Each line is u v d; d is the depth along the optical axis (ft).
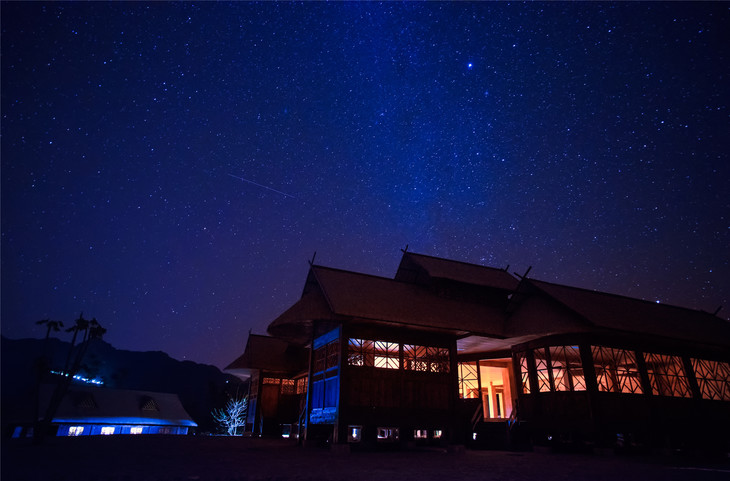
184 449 57.82
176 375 404.77
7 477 31.53
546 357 72.90
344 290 70.03
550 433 70.49
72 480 30.40
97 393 157.17
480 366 95.25
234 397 189.26
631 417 68.64
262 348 115.24
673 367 80.94
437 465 44.16
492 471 39.52
